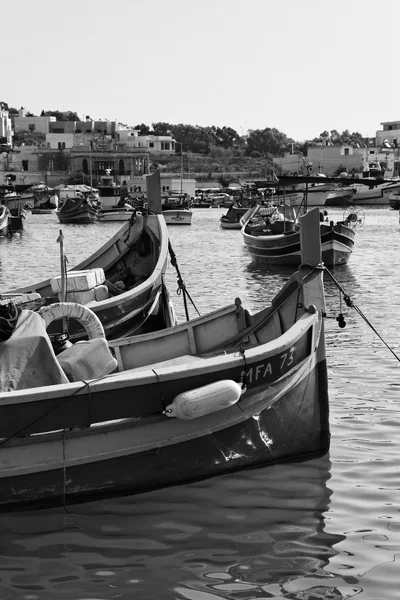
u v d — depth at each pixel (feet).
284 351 34.88
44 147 451.94
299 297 38.11
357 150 477.36
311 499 32.04
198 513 30.81
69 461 30.71
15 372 31.65
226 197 420.77
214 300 86.84
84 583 25.89
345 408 43.70
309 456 36.78
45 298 48.21
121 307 51.75
